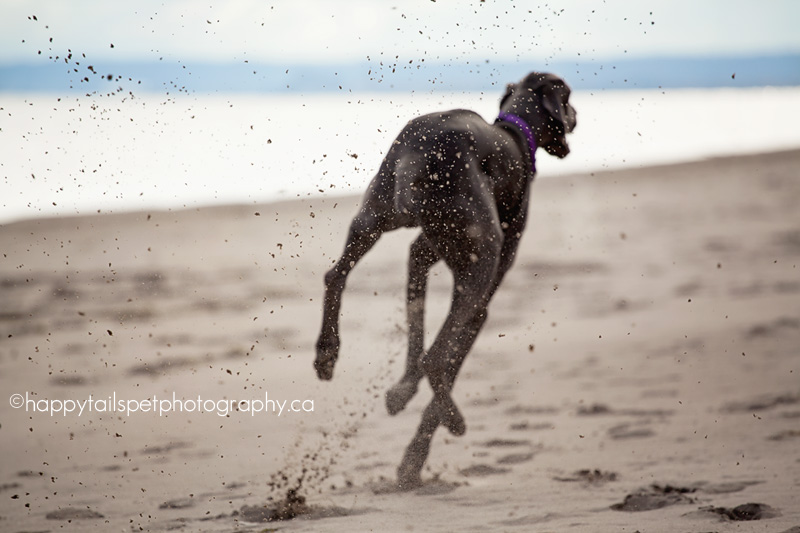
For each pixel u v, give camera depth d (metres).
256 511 5.95
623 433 7.91
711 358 10.75
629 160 35.12
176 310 14.90
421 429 6.62
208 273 17.73
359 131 38.28
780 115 53.12
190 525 5.74
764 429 7.70
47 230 21.59
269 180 28.39
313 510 5.95
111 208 24.23
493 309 14.81
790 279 15.81
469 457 7.37
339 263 6.45
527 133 7.05
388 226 6.44
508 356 11.79
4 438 8.56
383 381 10.59
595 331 12.90
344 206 24.58
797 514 5.29
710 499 5.77
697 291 15.30
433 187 6.09
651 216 24.28
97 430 8.75
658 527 5.16
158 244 20.33
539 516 5.57
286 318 14.34
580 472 6.71
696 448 7.24
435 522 5.55
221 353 12.13
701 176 31.36
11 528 5.85
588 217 24.27
